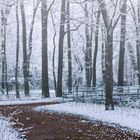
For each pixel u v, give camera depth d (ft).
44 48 127.34
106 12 77.56
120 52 116.57
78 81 194.08
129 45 193.77
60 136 47.44
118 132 51.34
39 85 223.51
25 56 140.56
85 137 47.06
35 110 80.89
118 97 92.48
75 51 189.67
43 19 128.57
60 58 128.26
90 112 73.41
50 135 48.01
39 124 58.08
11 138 40.40
